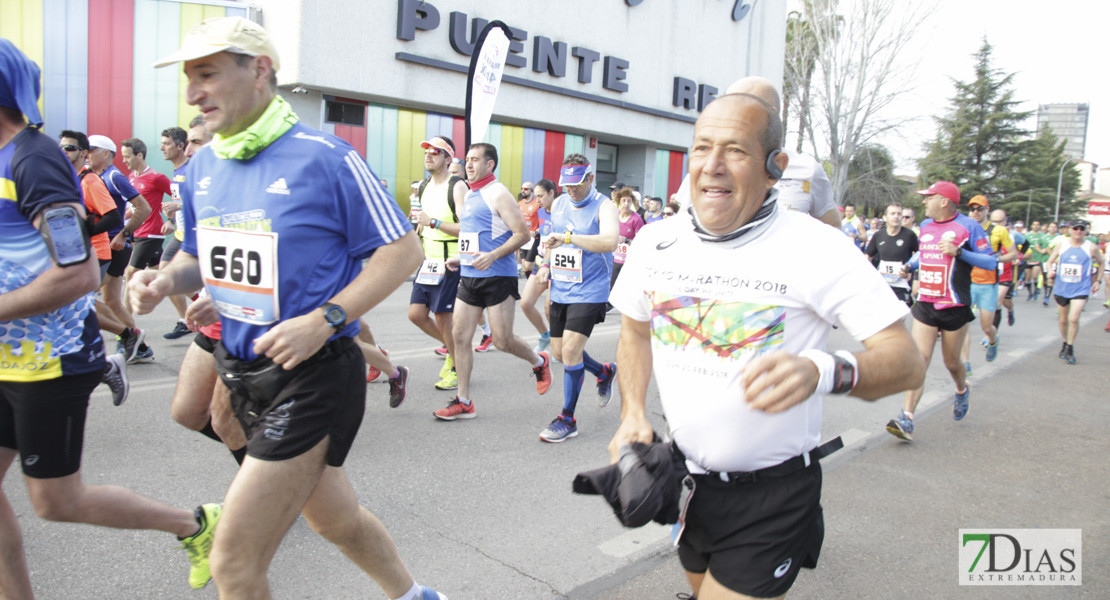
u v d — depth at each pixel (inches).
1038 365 346.3
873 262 334.3
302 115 566.3
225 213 82.2
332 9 550.0
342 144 83.0
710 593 73.5
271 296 79.7
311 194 79.4
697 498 73.5
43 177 84.2
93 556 120.3
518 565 124.4
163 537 128.1
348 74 566.6
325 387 80.9
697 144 68.1
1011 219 2160.4
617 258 404.8
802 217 69.2
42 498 91.6
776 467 71.2
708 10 914.7
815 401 73.9
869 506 159.2
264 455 77.9
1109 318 580.7
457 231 221.3
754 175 66.2
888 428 207.9
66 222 84.7
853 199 1353.3
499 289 207.5
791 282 66.9
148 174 291.9
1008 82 2171.5
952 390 279.7
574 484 70.6
